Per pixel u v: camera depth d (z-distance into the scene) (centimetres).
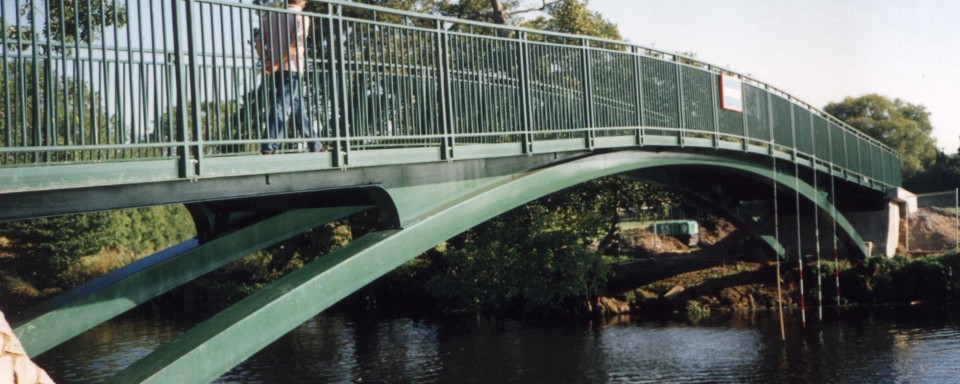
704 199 2408
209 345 712
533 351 2061
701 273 2870
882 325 2228
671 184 2181
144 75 695
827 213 2623
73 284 3728
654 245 3503
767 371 1770
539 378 1777
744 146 1933
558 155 1278
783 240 2955
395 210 957
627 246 3547
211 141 734
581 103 1311
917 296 2653
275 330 772
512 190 1136
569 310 2661
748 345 2042
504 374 1825
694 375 1758
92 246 3794
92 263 3919
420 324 2556
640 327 2350
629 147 1461
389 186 948
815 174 2427
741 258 3097
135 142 684
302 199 954
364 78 909
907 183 6272
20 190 607
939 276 2656
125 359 2084
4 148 591
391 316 2750
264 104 791
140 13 689
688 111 1683
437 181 1027
